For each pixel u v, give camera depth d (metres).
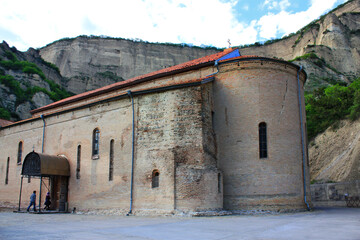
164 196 19.28
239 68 21.95
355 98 41.47
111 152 23.36
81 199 24.56
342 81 78.56
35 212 23.86
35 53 93.62
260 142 20.97
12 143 33.25
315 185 34.06
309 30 104.31
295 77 23.36
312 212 20.47
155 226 12.95
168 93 21.02
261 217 16.83
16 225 14.15
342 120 43.41
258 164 20.47
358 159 32.69
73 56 107.19
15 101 62.97
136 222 14.99
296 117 22.53
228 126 21.53
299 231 10.88
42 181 28.09
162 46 118.69
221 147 21.50
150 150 20.78
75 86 97.75
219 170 20.11
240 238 9.36
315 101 49.41
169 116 20.59
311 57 85.44
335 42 92.00
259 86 21.55
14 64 74.69
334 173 36.09
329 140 43.09
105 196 22.84
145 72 112.50
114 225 13.68
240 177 20.56
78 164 25.67
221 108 21.97
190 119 19.84
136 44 116.06
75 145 26.30
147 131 21.30
